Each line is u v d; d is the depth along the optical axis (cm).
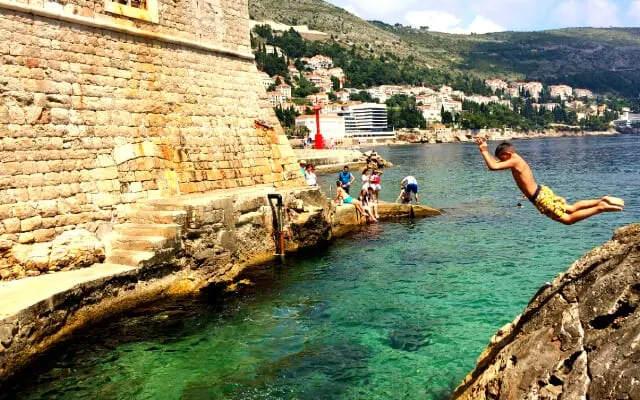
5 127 1209
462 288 1376
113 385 877
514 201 3005
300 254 1806
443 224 2319
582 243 1883
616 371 464
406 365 930
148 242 1264
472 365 916
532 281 1423
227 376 906
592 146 12675
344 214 2281
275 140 2216
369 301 1289
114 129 1488
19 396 841
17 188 1200
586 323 541
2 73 1231
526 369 560
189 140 1752
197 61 1898
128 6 1617
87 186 1357
